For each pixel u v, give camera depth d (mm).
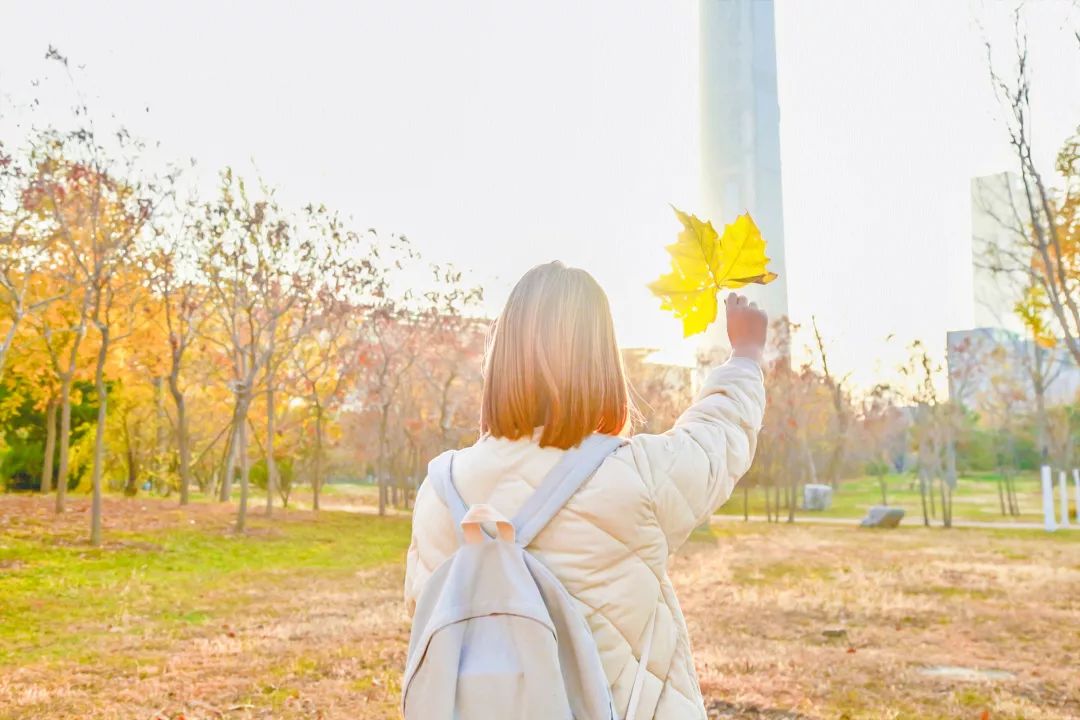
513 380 1243
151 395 24094
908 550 16422
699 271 1382
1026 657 7219
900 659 7066
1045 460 27688
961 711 5496
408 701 1076
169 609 9125
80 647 7242
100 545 13344
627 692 1129
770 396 25844
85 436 23516
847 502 32781
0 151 12875
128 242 14430
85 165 13383
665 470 1199
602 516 1158
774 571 13070
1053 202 9898
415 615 1146
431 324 23047
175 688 5941
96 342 19000
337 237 18906
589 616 1142
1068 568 13391
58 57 13039
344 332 22859
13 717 5230
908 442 33250
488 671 1046
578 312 1259
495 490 1219
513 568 1108
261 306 19094
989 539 18906
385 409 23391
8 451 22594
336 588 10914
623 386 1289
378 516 22594
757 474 31672
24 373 19797
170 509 19922
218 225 17078
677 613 1264
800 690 5988
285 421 26125
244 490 16766
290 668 6539
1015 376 28734
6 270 13547
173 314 19641
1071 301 9062
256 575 11828
